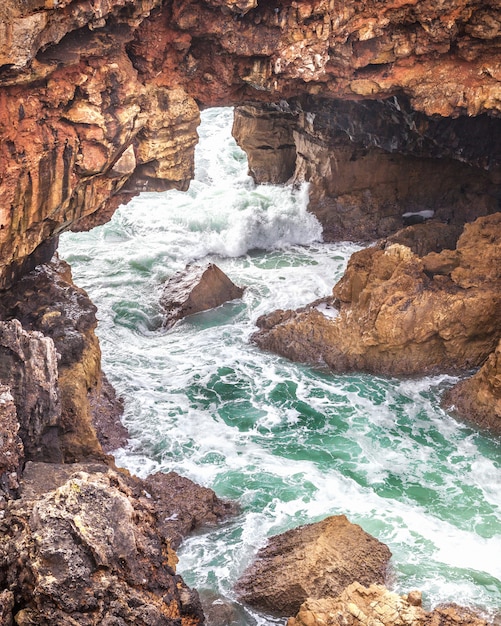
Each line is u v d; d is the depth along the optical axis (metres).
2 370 18.48
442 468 24.14
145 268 35.69
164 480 22.33
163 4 23.91
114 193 24.84
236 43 25.39
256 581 19.20
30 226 21.50
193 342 30.41
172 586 15.60
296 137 39.84
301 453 24.67
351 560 19.30
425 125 34.38
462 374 28.28
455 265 29.14
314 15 25.59
